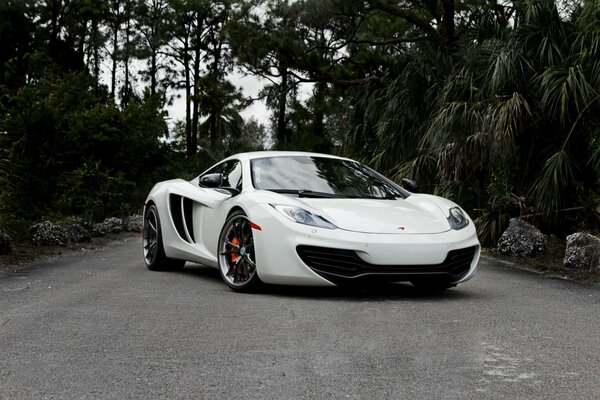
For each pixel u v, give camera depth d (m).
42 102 12.33
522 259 8.12
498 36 11.27
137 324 4.00
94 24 43.00
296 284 5.01
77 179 12.47
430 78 12.82
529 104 9.30
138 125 14.07
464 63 11.30
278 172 5.82
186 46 42.97
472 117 9.81
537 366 3.13
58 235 9.08
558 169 8.55
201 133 45.59
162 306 4.60
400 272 4.89
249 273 5.26
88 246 9.49
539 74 9.33
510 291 5.59
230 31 18.03
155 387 2.80
